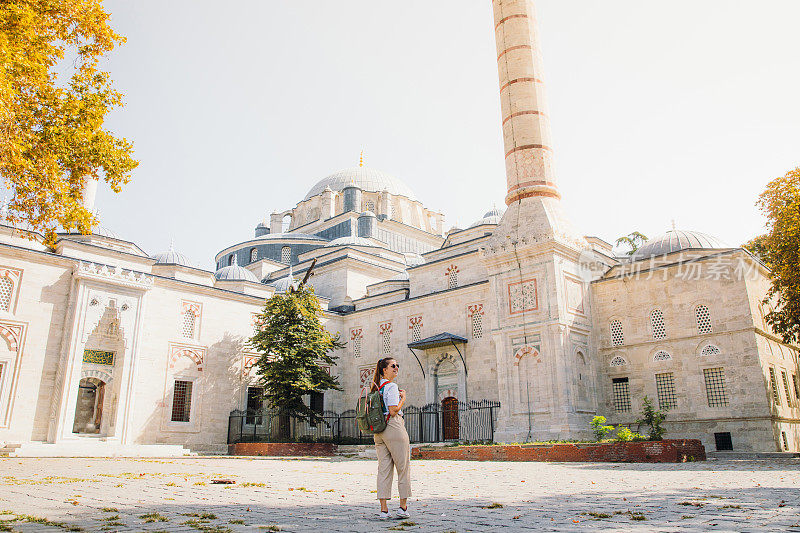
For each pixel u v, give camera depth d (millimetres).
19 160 13422
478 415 34594
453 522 6359
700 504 7727
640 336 31578
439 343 36406
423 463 21750
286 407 34938
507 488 10875
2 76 12312
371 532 5652
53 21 15078
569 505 7938
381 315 42875
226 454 34844
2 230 34031
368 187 67625
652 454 19656
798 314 25094
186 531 5645
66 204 15516
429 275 42500
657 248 33031
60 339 31391
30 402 29812
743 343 27828
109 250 37375
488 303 36188
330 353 43625
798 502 7898
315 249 55594
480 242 41938
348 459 27688
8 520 6242
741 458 22125
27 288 30750
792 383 31234
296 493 9953
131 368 33094
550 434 28719
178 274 42500
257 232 69750
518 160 34281
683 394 29344
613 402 31875
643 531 5547
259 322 40719
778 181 29594
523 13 36344
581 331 31656
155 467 18688
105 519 6465
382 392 7242
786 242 25797
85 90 16156
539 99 35031
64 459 24875
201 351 37219
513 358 31422
